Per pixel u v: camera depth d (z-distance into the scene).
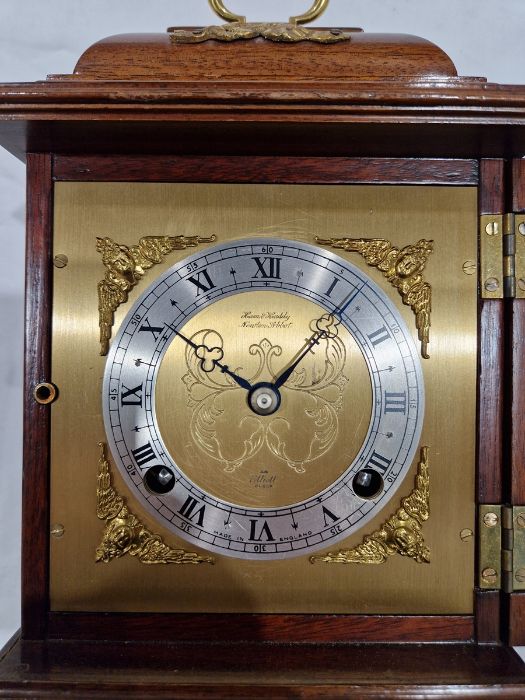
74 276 1.15
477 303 1.15
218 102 1.00
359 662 1.07
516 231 1.14
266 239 1.16
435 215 1.16
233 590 1.14
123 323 1.15
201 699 0.98
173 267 1.15
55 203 1.15
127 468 1.14
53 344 1.15
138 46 1.10
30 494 1.14
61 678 1.00
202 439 1.14
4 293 1.67
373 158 1.16
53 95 1.00
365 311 1.15
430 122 1.01
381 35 1.14
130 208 1.16
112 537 1.14
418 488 1.15
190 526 1.14
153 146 1.12
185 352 1.15
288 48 1.10
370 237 1.16
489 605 1.14
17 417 1.67
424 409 1.15
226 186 1.16
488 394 1.14
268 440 1.15
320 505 1.14
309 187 1.16
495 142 1.09
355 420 1.15
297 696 0.99
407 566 1.15
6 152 1.69
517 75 1.72
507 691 1.00
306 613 1.14
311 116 1.01
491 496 1.14
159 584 1.14
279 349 1.15
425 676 1.02
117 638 1.14
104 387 1.14
